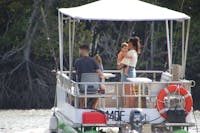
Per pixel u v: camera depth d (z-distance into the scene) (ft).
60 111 188.34
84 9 171.63
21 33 383.86
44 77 368.89
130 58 178.81
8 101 363.35
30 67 370.32
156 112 166.81
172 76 175.83
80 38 358.43
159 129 169.27
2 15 386.93
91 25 368.89
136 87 168.25
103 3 173.47
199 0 404.36
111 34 376.07
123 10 169.48
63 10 177.58
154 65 378.73
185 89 167.43
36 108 361.51
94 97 165.99
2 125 258.37
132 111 163.94
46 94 363.56
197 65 390.42
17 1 385.09
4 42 382.22
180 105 167.12
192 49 390.83
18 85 365.61
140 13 168.55
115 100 167.43
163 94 166.61
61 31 181.68
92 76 168.86
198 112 309.83
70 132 167.84
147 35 385.29
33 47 375.04
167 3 399.65
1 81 365.61
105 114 165.17
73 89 168.86
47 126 253.03
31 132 233.14
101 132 172.35
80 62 171.01
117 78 214.28
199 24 395.14
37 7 380.17
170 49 192.75
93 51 369.50
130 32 379.96
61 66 185.68
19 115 301.43
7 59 374.63
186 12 400.88
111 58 371.35
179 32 373.81
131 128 164.25
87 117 164.04
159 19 165.99
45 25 359.25
